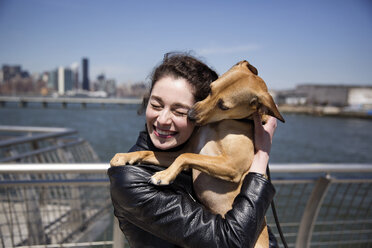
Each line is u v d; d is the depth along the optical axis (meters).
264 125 1.95
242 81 1.86
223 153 1.82
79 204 4.00
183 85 1.65
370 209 3.67
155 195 1.49
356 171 2.90
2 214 3.58
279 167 2.73
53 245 3.07
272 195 1.59
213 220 1.47
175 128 1.68
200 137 1.98
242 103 1.83
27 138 4.61
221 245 1.40
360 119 92.62
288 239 3.53
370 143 31.64
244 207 1.48
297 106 125.94
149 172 1.65
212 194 1.87
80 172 2.48
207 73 1.87
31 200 3.50
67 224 3.83
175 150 1.93
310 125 60.81
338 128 54.69
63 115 60.09
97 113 74.25
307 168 2.79
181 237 1.44
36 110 83.56
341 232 3.39
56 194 3.85
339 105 124.38
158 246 1.56
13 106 112.88
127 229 1.65
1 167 2.40
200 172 1.89
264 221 1.89
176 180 1.77
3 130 5.95
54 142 5.72
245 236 1.42
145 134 1.93
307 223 3.03
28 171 2.42
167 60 1.76
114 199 1.58
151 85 1.79
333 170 2.86
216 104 1.79
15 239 3.40
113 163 1.76
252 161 1.85
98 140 21.98
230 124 1.88
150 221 1.48
